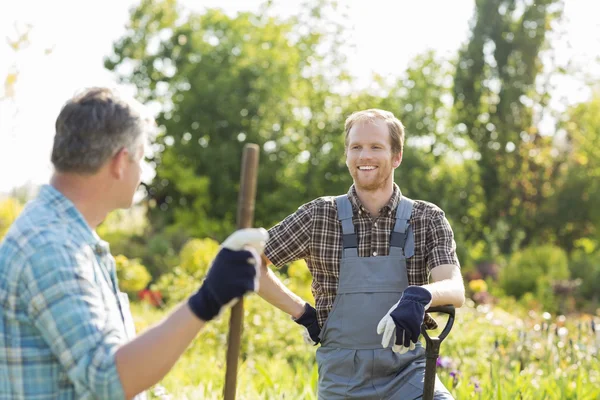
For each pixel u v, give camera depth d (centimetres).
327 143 2636
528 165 2853
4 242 183
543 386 505
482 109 2869
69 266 177
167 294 1138
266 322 802
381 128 305
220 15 2809
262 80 2583
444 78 2822
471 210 2745
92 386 170
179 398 486
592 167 2838
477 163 2858
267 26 2711
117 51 2811
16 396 178
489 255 2506
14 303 177
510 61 2844
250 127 2614
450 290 281
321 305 312
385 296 298
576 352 610
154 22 2814
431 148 2808
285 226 310
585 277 1978
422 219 307
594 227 2777
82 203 191
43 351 180
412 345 278
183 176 2536
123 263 1239
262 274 309
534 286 1892
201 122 2606
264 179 2583
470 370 634
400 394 294
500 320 870
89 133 185
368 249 305
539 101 2883
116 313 194
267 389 504
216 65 2670
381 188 306
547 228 2802
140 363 171
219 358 693
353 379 296
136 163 194
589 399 501
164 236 2102
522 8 2853
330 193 2539
